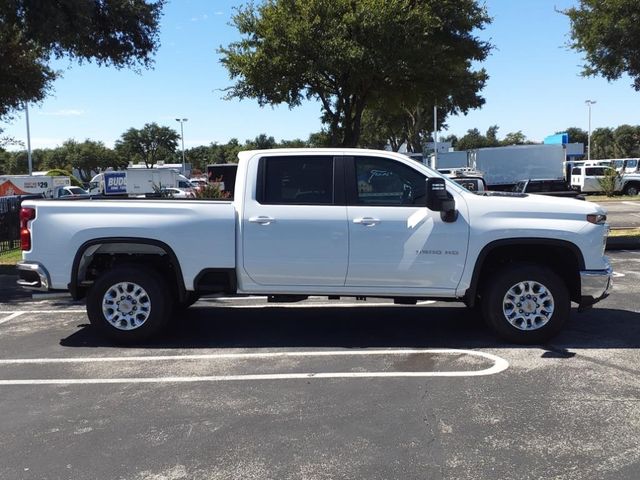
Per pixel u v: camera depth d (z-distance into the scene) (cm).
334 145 1577
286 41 1349
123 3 1316
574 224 601
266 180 631
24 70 1538
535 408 455
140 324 642
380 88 1532
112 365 585
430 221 608
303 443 404
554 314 609
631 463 369
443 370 549
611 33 1310
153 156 9294
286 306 840
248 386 518
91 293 642
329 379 532
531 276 608
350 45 1312
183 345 652
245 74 1412
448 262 609
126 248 645
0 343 676
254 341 662
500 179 3753
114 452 396
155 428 434
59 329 738
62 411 469
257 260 625
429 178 586
